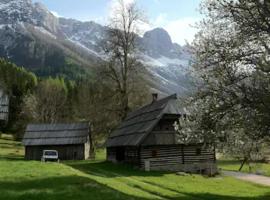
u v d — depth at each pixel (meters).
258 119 21.34
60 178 24.75
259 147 24.42
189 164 47.03
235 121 23.03
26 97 113.00
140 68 68.19
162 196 27.62
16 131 110.19
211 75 23.67
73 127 77.81
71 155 74.44
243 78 22.70
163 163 46.72
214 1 23.64
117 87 68.25
